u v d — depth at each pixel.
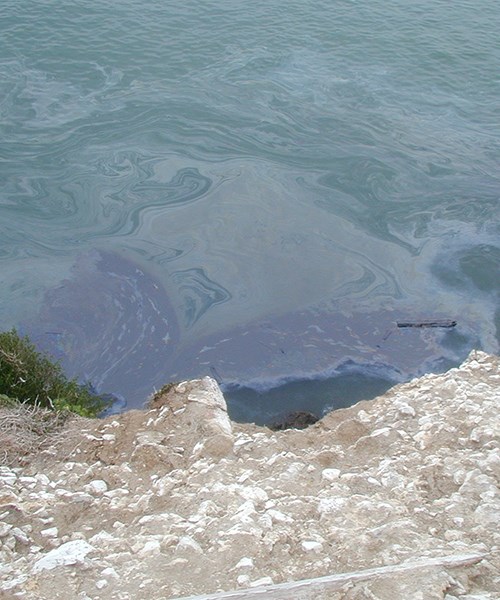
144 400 20.78
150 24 37.03
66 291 24.03
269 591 5.86
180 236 26.27
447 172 29.55
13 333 13.40
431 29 37.94
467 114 33.06
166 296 24.03
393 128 31.81
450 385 9.28
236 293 24.30
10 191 27.66
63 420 9.30
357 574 5.96
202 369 21.70
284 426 19.09
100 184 28.14
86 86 33.19
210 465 7.95
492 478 7.38
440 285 24.81
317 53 36.16
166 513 7.07
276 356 22.14
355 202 28.08
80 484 7.86
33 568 6.34
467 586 5.96
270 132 31.22
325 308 23.88
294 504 7.05
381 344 22.61
